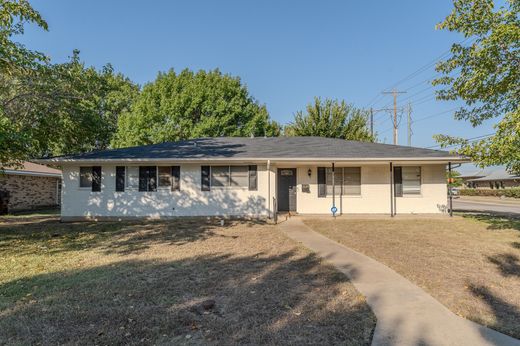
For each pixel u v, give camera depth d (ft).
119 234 30.99
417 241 26.73
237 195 43.14
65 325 11.03
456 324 10.93
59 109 33.83
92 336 10.25
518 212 53.83
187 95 87.30
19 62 28.22
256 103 102.06
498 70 29.14
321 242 26.53
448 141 30.17
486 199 107.34
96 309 12.41
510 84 29.60
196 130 85.25
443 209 46.03
